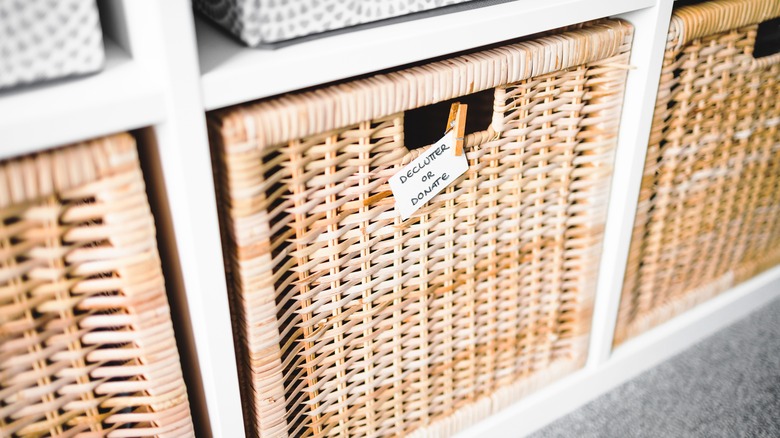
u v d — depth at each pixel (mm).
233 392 630
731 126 804
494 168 686
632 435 816
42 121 508
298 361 665
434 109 766
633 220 774
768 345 912
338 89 596
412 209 655
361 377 708
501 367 798
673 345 895
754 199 883
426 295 705
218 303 596
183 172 553
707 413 835
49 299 557
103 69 552
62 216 539
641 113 722
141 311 578
